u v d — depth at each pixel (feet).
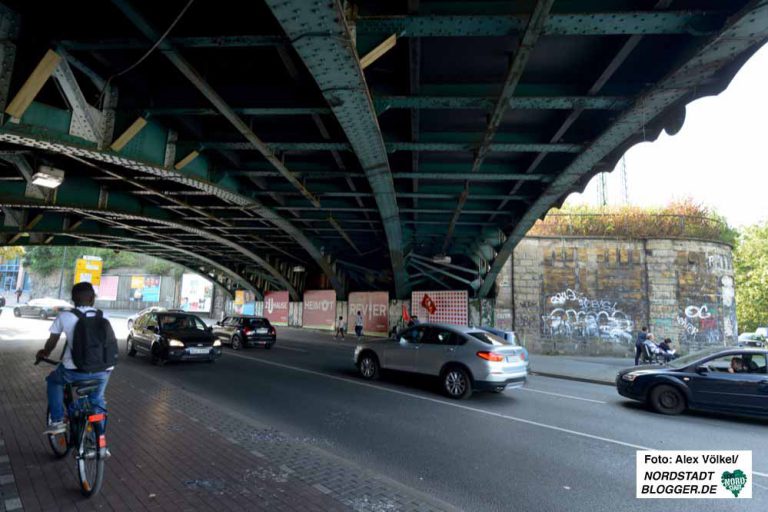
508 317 77.87
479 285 79.56
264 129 33.99
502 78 26.55
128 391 28.25
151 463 15.89
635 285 76.18
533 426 25.25
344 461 17.19
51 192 40.83
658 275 75.87
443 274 86.69
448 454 19.75
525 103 26.14
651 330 74.59
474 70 25.82
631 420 27.94
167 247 95.55
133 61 25.61
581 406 32.01
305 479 14.99
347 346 76.38
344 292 103.24
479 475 17.29
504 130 33.53
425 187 48.70
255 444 18.66
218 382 35.70
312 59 19.25
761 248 120.67
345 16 18.16
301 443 19.27
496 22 19.51
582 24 19.33
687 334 74.38
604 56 23.89
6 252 143.23
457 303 82.74
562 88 26.73
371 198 52.65
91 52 23.53
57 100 23.97
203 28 20.59
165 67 26.63
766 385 27.32
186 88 27.66
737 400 27.96
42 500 12.71
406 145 33.04
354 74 20.48
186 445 18.08
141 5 18.94
